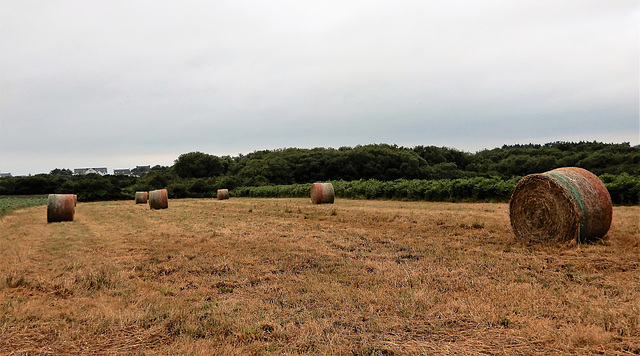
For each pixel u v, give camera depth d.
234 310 5.10
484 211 15.51
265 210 19.66
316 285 6.06
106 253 9.20
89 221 17.72
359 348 3.90
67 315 5.01
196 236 11.45
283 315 4.87
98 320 4.78
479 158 72.06
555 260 7.19
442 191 23.00
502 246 8.75
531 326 4.25
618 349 3.68
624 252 7.46
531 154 59.16
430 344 3.95
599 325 4.19
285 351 3.90
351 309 5.00
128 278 6.76
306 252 8.63
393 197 26.64
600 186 8.59
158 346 4.15
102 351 4.06
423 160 64.62
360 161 61.84
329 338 4.14
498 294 5.31
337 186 32.09
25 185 59.38
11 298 5.77
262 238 10.68
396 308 4.96
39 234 13.26
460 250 8.41
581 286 5.56
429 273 6.53
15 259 8.55
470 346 3.89
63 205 17.86
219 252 8.87
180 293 5.93
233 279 6.60
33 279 6.70
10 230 14.99
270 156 77.00
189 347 4.02
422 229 11.45
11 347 4.16
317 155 68.50
